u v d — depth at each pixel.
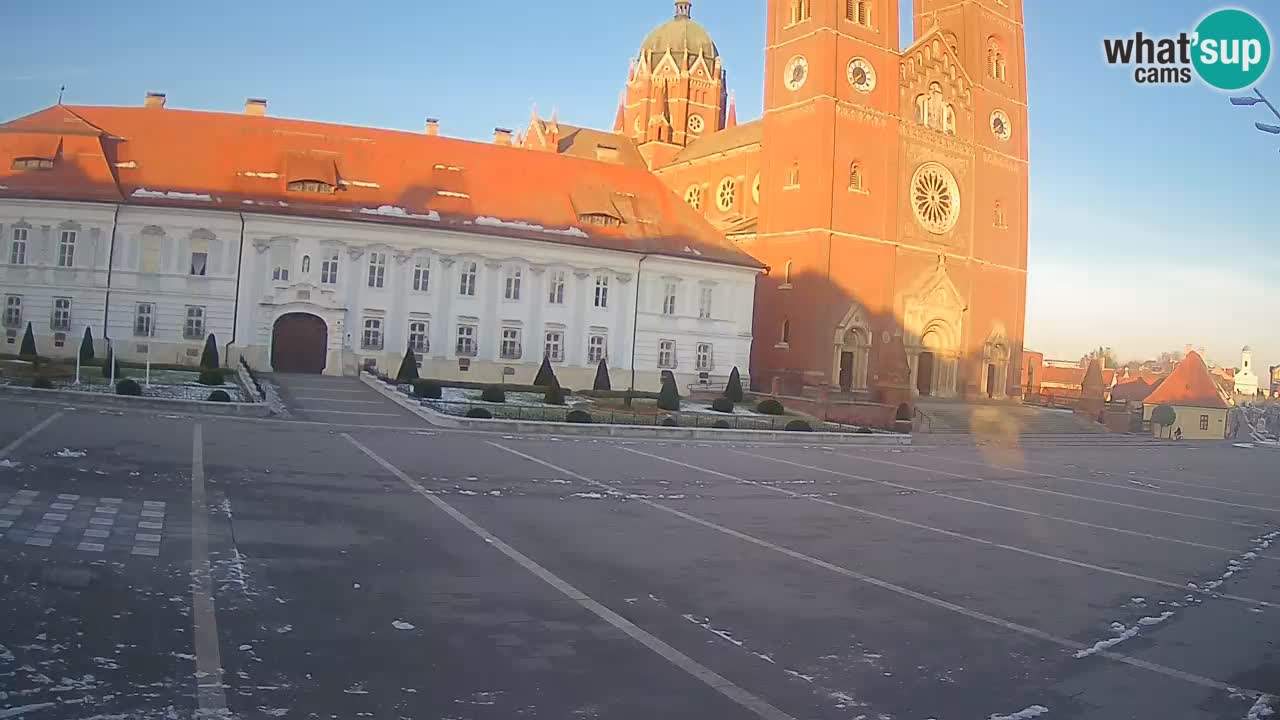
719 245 68.44
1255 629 14.07
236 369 51.66
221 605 11.16
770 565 16.08
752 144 79.69
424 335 58.75
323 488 20.36
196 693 8.38
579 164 69.38
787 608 13.23
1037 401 83.00
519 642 10.71
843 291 67.31
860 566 16.56
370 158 62.31
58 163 55.84
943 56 74.62
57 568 12.05
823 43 67.44
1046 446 57.84
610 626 11.65
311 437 30.02
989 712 9.59
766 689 9.77
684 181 89.94
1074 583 16.56
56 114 59.66
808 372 66.50
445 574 13.68
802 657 10.97
